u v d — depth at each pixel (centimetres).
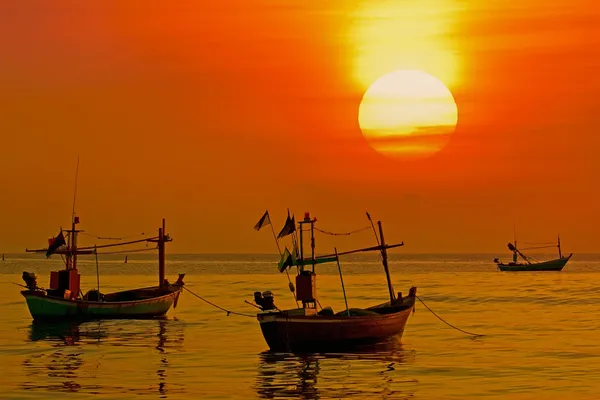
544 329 8431
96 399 4703
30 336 7638
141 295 9544
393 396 4825
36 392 4881
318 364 5900
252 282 19262
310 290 6519
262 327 6347
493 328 8506
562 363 6022
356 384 5162
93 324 8606
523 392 4934
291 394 4859
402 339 7488
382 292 14938
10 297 13125
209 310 10750
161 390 4956
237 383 5194
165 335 7750
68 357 6275
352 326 6431
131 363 5984
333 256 6806
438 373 5556
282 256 6600
